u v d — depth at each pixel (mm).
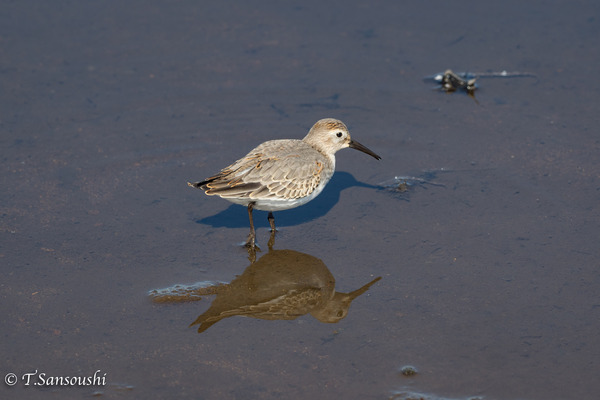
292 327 11961
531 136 17156
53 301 12438
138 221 14773
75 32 21188
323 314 12234
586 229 14070
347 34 21344
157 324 12000
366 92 19141
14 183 15672
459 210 14953
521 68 19625
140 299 12578
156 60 20203
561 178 15664
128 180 16094
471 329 11727
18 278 12961
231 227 14789
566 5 22312
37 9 22250
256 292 12859
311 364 11070
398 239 14148
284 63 20188
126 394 10531
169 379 10805
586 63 19656
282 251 13961
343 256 13742
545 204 14898
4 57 19938
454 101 18719
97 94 18875
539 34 20969
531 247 13672
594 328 11648
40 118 17859
